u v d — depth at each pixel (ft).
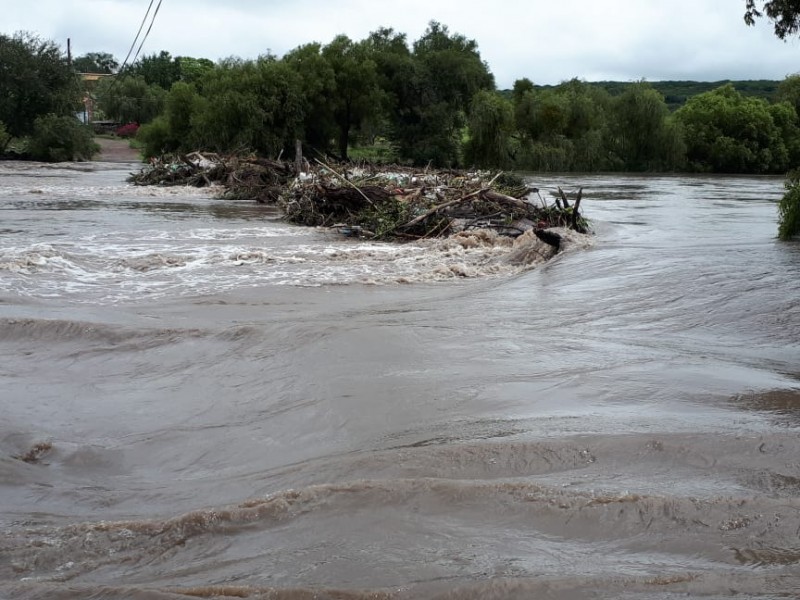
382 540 14.49
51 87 221.25
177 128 198.59
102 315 34.37
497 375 25.08
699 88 504.02
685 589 12.52
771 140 226.79
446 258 54.70
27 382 26.03
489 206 69.00
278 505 15.81
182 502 17.11
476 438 19.49
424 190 75.97
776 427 19.97
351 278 46.29
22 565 14.20
